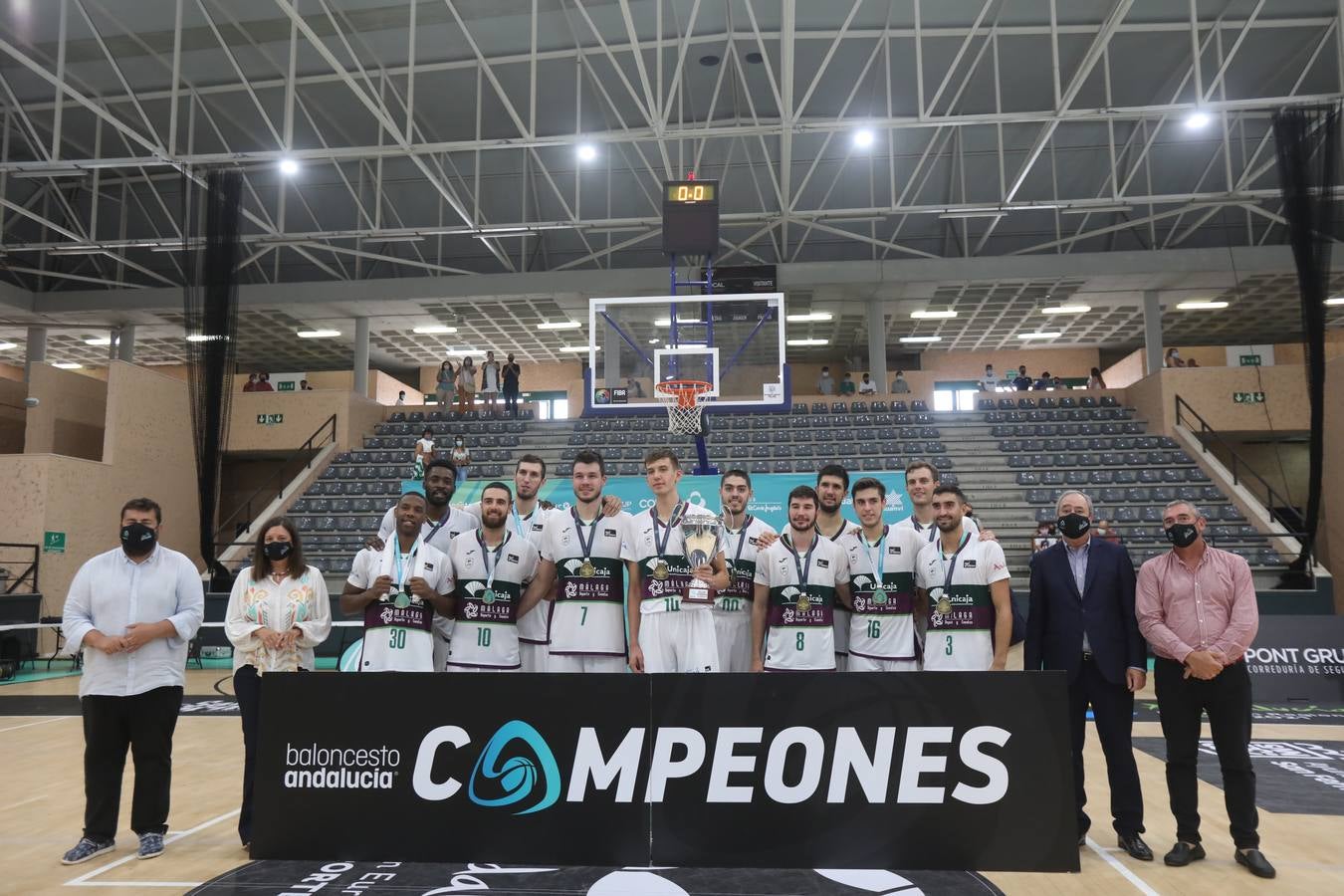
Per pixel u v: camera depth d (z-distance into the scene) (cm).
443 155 1739
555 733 382
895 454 1747
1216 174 1748
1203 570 400
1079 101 1546
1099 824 452
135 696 401
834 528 491
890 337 2395
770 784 373
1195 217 1841
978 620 448
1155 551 1429
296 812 385
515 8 1307
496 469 1722
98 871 373
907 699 376
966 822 367
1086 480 1622
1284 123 1416
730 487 504
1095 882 355
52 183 1764
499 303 1947
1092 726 830
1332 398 1520
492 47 1398
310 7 1282
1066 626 420
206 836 428
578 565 478
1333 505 1509
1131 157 1706
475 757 384
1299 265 1405
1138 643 411
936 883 349
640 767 378
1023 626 479
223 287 1609
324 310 1995
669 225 1025
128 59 1405
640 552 475
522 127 1248
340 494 1703
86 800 440
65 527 1409
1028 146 1697
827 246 1938
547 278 1870
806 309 2073
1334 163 1343
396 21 1329
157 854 395
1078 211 1778
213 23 1219
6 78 1444
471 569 467
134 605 409
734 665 496
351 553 1508
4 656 1205
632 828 373
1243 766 382
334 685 394
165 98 1502
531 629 509
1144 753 647
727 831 370
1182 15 1332
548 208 1872
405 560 458
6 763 617
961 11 1328
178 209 1850
